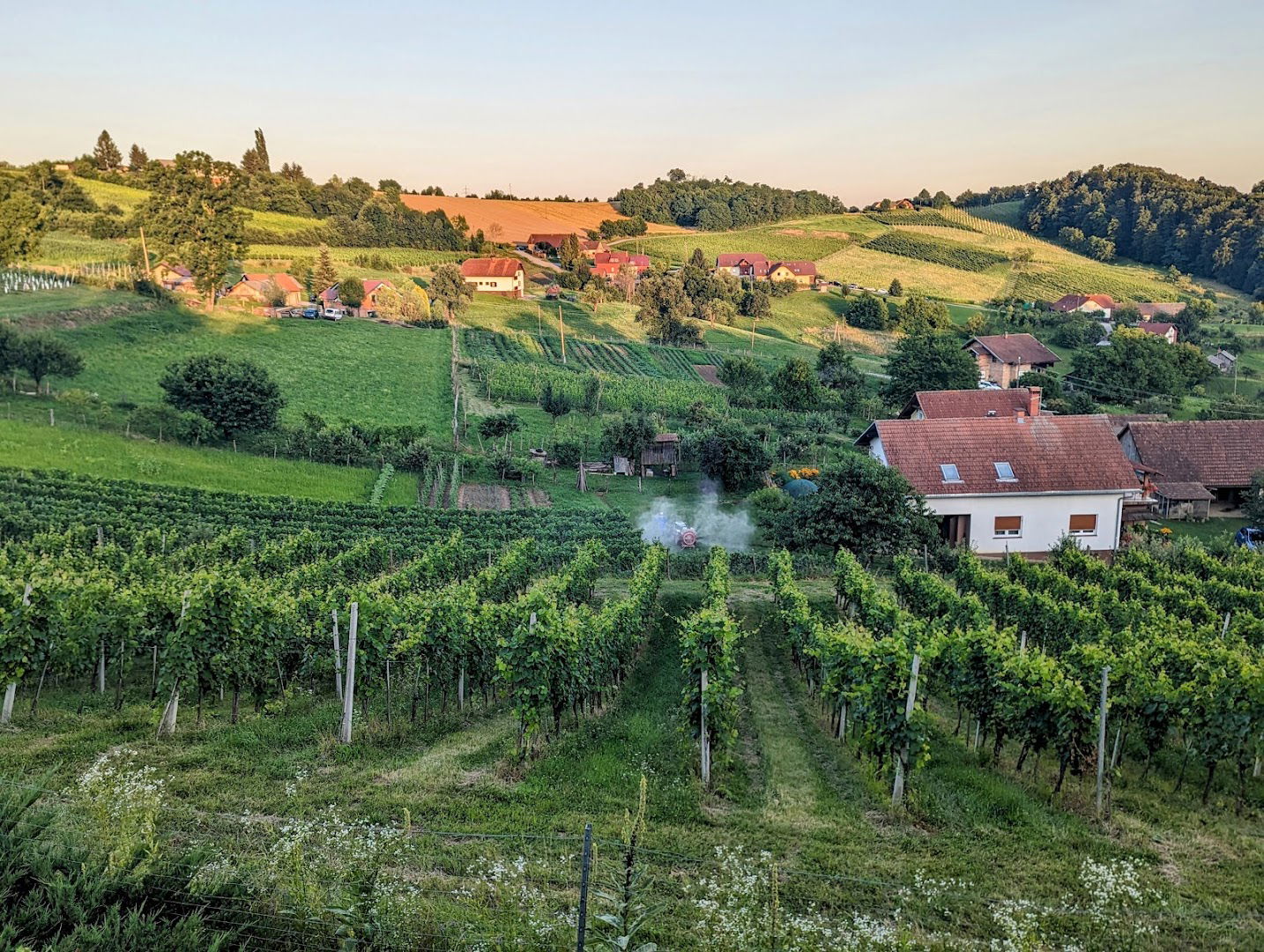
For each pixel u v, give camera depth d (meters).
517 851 12.65
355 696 19.45
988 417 47.97
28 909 9.53
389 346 95.44
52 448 48.81
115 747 15.55
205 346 84.25
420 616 19.78
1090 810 15.25
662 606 31.62
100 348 75.81
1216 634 23.03
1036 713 16.19
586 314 129.25
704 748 16.00
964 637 18.66
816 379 85.94
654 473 61.16
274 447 56.75
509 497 54.03
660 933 10.58
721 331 125.25
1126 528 45.84
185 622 16.98
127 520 38.19
